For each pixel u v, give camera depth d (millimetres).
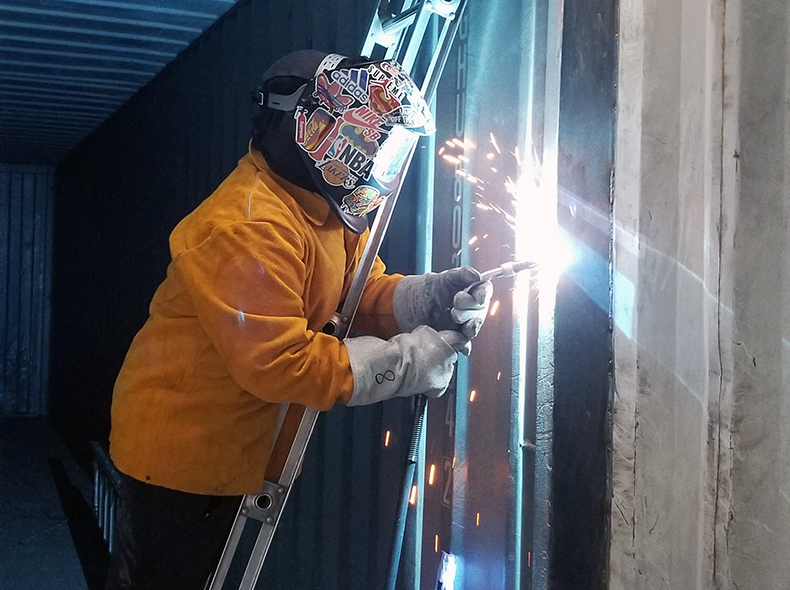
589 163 1477
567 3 1541
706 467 1272
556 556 1553
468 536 1973
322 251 1666
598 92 1455
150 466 1649
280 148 1627
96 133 8094
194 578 1766
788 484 1260
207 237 1571
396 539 1688
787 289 1253
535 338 1772
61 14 4355
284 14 3213
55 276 10672
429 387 1580
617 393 1426
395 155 1634
